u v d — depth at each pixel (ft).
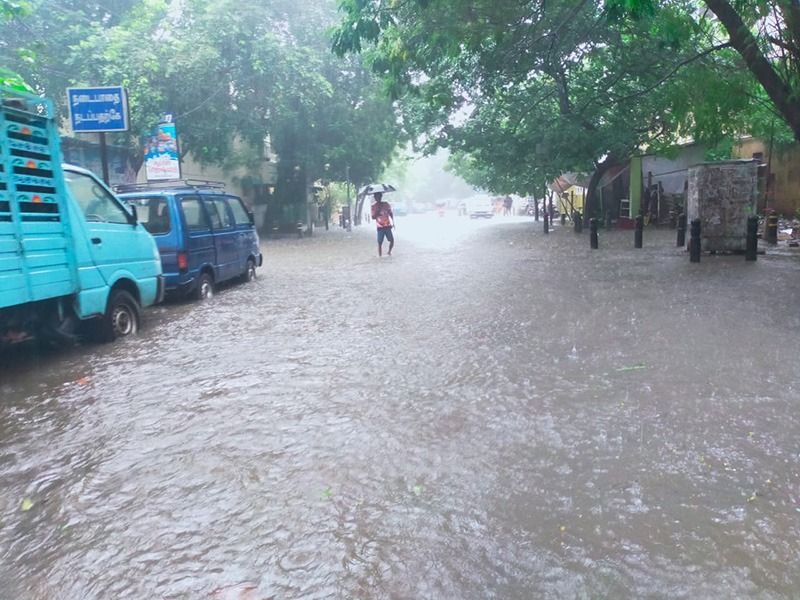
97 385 19.35
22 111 20.02
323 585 9.14
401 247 69.82
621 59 52.80
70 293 22.41
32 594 9.21
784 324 23.97
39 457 13.98
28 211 20.48
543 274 40.91
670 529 10.30
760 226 63.77
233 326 27.94
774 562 9.37
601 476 12.16
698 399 16.10
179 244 33.40
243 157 89.66
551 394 16.87
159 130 65.77
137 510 11.42
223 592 9.05
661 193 83.87
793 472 12.05
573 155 71.61
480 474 12.39
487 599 8.74
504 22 37.68
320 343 23.82
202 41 75.97
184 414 16.35
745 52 32.65
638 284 34.86
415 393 17.38
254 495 11.82
